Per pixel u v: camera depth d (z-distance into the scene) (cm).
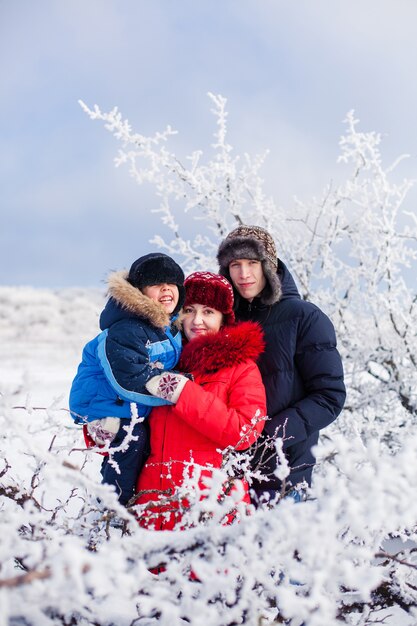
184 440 222
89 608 139
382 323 445
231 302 254
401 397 438
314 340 251
